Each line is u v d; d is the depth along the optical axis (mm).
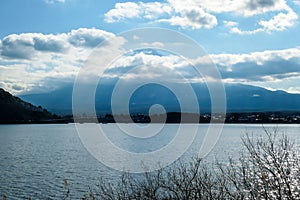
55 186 41844
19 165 62938
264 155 8578
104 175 36281
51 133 158125
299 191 7758
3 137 134250
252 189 8125
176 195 8289
